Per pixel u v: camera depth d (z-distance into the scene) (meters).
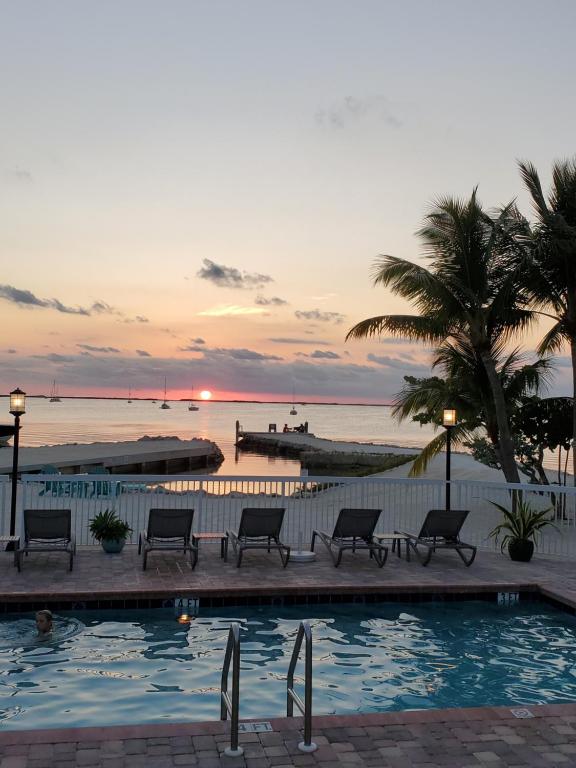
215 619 9.01
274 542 12.38
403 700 6.47
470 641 8.30
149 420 147.50
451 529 11.87
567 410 18.38
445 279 16.86
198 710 6.09
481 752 4.97
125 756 4.75
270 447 78.56
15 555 10.34
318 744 5.03
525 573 11.09
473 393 18.36
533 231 16.00
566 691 6.74
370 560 11.98
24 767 4.55
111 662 7.29
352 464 53.25
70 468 38.28
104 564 10.99
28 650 7.62
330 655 7.71
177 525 10.95
